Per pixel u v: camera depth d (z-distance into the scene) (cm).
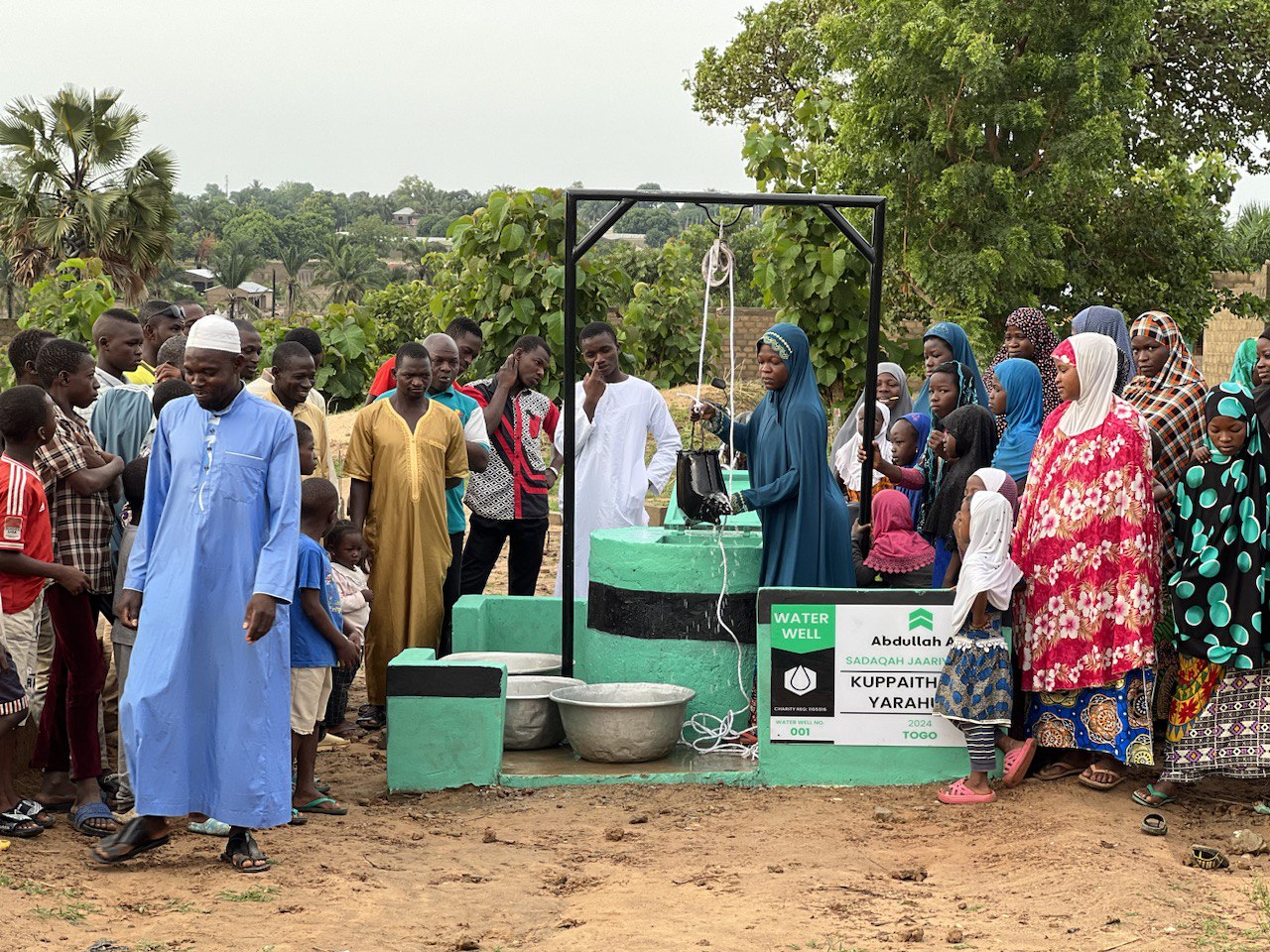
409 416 781
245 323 738
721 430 738
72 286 1750
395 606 776
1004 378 734
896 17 1972
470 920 477
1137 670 617
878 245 734
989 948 446
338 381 2212
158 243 3494
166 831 532
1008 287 2012
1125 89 1973
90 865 521
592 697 697
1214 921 469
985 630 634
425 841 577
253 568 520
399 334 3834
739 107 3406
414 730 658
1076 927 465
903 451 813
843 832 585
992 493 634
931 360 816
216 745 516
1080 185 2023
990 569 624
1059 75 1936
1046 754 671
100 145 3453
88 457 594
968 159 1981
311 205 17150
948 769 658
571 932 463
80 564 588
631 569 714
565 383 743
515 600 810
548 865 543
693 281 2680
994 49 1869
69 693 568
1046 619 630
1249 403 597
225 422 526
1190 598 603
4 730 539
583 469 909
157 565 523
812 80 2630
